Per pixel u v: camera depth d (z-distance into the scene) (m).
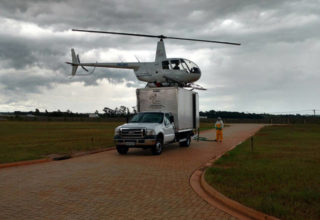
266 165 10.35
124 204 6.46
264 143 18.81
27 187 7.97
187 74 23.45
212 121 90.88
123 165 11.64
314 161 11.17
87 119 90.44
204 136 28.17
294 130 34.53
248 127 49.44
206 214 5.80
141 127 14.38
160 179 9.04
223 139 24.50
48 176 9.45
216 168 9.82
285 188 7.17
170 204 6.47
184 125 17.81
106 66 25.98
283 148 15.77
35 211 5.97
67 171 10.33
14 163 11.51
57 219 5.51
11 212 5.91
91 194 7.29
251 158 12.12
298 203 5.96
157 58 23.70
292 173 8.91
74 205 6.38
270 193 6.71
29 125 51.00
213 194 7.02
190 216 5.68
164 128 15.41
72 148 16.52
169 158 13.66
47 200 6.75
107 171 10.34
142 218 5.57
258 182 7.86
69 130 35.78
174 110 16.83
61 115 125.81
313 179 8.13
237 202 6.13
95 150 16.12
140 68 24.44
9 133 29.89
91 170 10.53
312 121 66.75
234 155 13.18
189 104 18.83
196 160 13.00
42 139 22.50
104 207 6.24
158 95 17.12
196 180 8.88
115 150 17.03
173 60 23.23
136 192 7.49
